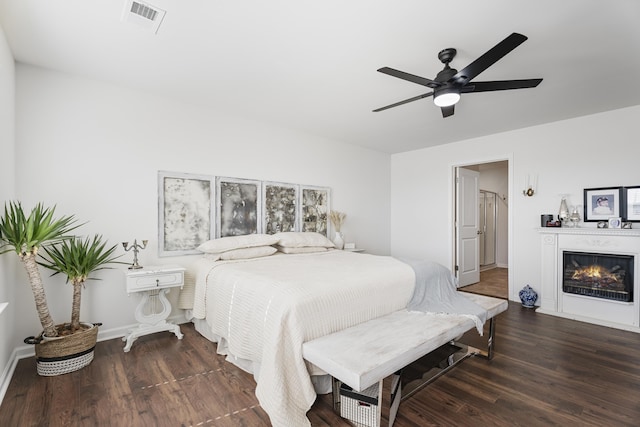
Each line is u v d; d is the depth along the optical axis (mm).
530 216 4188
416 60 2479
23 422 1705
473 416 1786
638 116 3391
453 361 2434
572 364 2424
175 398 1942
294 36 2172
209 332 2859
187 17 1972
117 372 2266
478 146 4766
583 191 3746
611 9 1834
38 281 2238
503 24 2000
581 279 3641
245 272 2570
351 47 2303
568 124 3875
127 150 3059
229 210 3766
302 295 1943
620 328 3225
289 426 1613
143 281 2697
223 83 2947
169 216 3311
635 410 1837
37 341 2184
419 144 5230
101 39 2225
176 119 3363
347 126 4250
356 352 1705
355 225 5324
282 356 1776
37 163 2615
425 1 1799
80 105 2812
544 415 1794
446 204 5176
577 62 2459
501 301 2754
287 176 4367
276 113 3768
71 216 2523
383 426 1658
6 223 2062
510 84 2217
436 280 2834
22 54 2422
